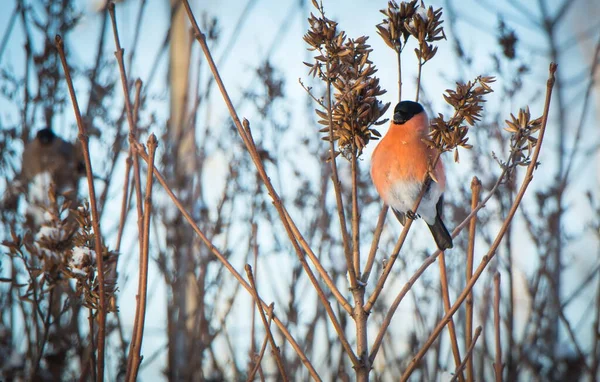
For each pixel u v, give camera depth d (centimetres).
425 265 491
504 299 771
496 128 812
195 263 789
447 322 454
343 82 482
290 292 770
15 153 779
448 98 484
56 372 658
